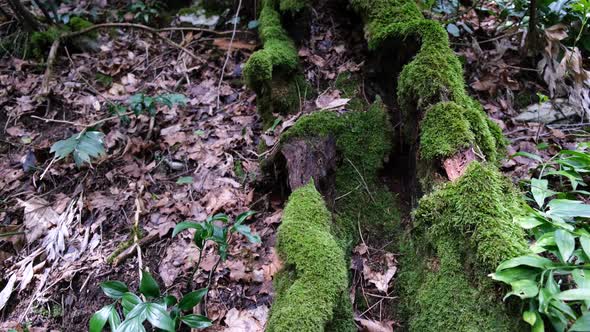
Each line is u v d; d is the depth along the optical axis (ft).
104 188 9.38
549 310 4.43
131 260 7.90
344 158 8.23
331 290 5.75
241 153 9.86
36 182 9.61
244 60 12.57
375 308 6.61
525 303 4.73
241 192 8.97
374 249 7.35
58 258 8.09
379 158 8.25
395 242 7.35
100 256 8.04
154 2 14.35
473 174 5.81
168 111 11.10
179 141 10.28
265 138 9.25
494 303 5.05
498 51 10.72
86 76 12.34
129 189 9.29
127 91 11.94
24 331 6.94
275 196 8.78
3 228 8.68
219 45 12.98
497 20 11.44
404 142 8.34
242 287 7.27
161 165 9.86
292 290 5.79
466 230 5.57
